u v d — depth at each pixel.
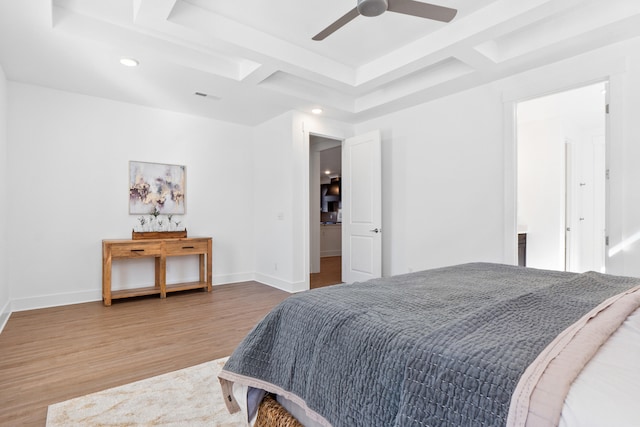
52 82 3.62
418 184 4.26
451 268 2.26
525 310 1.24
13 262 3.59
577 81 2.96
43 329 3.05
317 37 2.33
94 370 2.27
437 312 1.22
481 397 0.77
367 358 1.04
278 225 4.87
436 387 0.85
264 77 3.45
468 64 3.12
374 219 4.58
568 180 4.94
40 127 3.74
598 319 1.07
